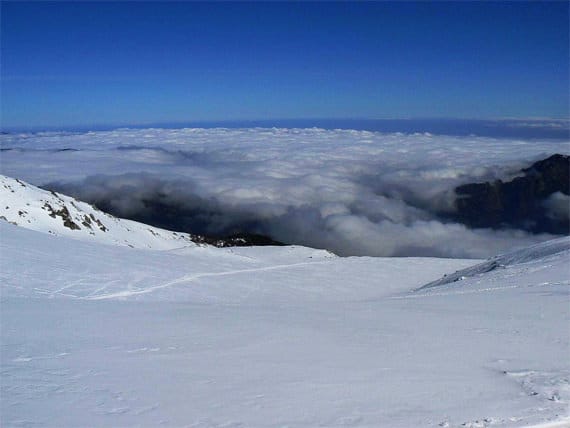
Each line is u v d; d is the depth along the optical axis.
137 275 30.70
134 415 6.18
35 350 9.26
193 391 7.11
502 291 19.75
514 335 11.46
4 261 25.66
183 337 10.69
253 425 5.90
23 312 13.30
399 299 19.44
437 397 6.94
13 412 6.21
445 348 10.07
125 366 8.35
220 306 16.02
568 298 17.02
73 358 8.77
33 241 33.53
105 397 6.81
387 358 9.15
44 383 7.35
